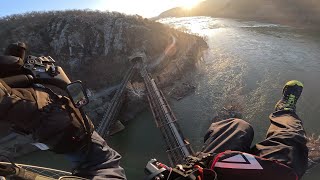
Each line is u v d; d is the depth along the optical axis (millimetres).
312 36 128750
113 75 101250
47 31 126938
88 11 141500
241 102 72188
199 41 125938
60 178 4059
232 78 86562
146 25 137750
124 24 130125
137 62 99688
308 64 89438
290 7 196250
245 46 117125
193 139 62000
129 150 62781
